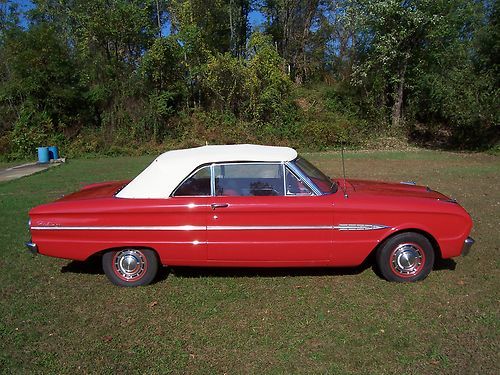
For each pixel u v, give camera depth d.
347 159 18.22
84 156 21.42
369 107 25.50
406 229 4.62
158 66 24.03
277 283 4.86
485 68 20.45
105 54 25.28
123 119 23.45
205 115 24.36
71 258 4.73
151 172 4.77
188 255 4.66
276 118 24.31
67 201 4.82
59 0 28.44
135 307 4.37
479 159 17.61
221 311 4.25
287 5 33.62
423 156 19.02
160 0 29.52
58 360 3.48
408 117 24.73
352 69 26.77
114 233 4.64
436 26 22.52
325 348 3.56
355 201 4.58
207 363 3.39
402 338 3.68
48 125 22.08
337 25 32.00
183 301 4.47
